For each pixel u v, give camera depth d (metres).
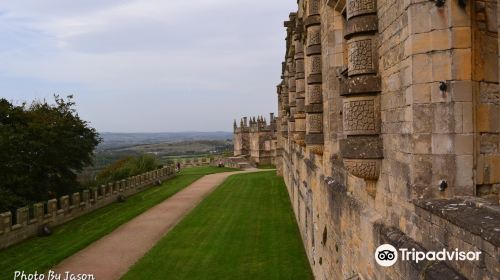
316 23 14.59
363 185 9.32
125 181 48.03
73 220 34.81
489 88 6.04
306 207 21.89
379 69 7.87
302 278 19.02
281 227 29.03
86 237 28.67
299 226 27.38
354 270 10.02
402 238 6.62
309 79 14.82
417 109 6.12
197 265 21.73
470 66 5.91
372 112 7.95
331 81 12.59
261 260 21.97
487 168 6.00
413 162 6.21
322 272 15.46
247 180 58.75
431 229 5.78
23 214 28.28
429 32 6.02
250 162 86.38
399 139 6.87
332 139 12.94
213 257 22.97
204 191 50.22
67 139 38.88
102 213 38.09
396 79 6.92
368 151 7.94
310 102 14.81
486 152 6.03
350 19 8.09
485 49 6.02
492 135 6.04
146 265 22.08
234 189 50.12
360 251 9.40
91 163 42.62
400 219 6.94
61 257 23.78
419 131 6.12
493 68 6.04
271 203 39.03
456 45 5.90
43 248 26.06
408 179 6.48
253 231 28.34
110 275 20.78
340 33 12.40
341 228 11.52
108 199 42.84
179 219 34.03
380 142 7.89
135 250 25.14
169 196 47.25
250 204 39.09
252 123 90.56
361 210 9.20
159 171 62.72
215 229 29.59
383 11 7.52
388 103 7.39
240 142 95.62
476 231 4.61
